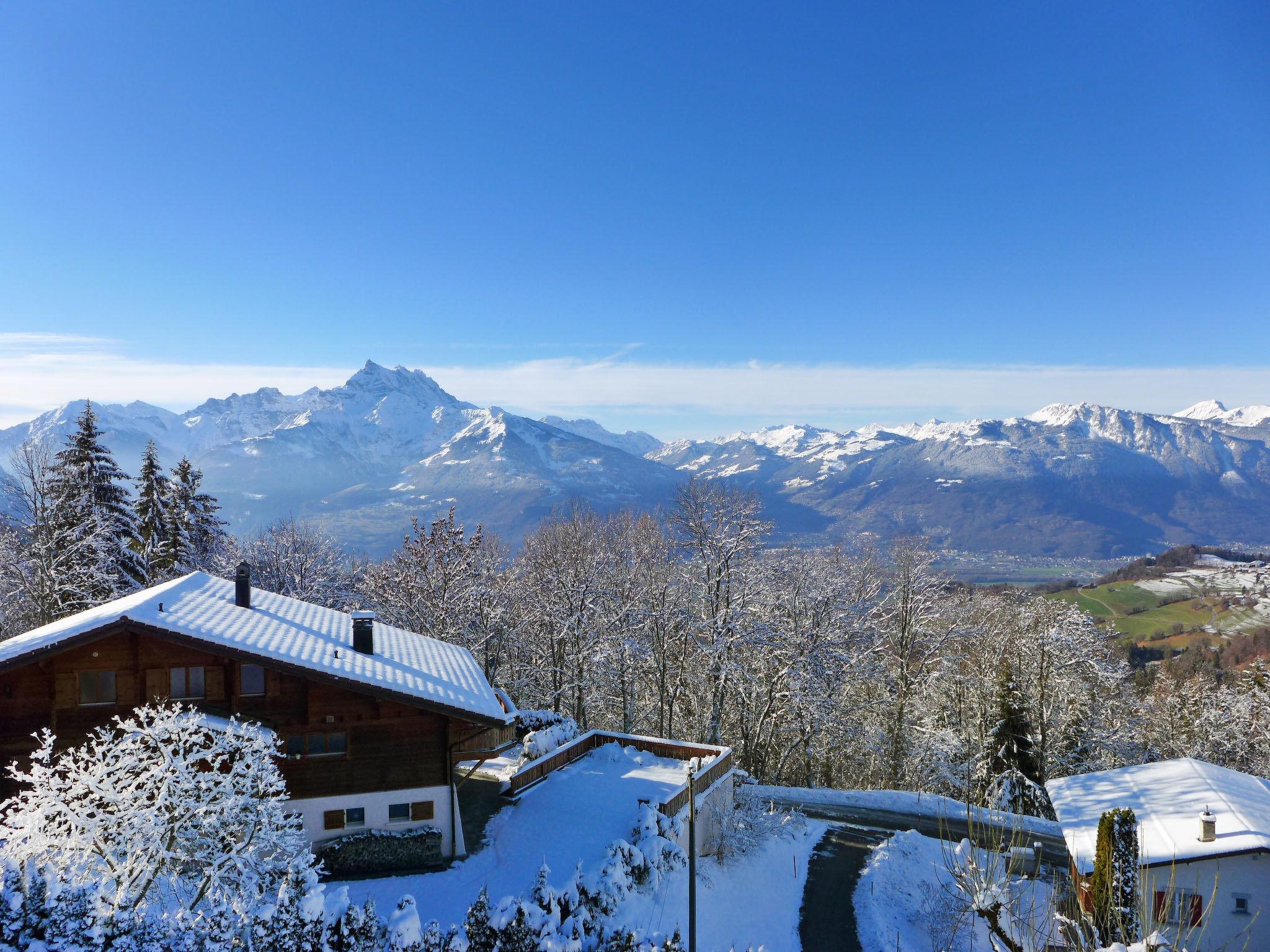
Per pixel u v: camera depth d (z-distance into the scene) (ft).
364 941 40.27
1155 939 33.99
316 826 65.92
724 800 93.81
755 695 139.54
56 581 116.98
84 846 45.42
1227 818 79.00
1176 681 216.95
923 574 145.28
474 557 148.97
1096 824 84.94
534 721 103.76
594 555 162.81
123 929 34.32
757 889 82.02
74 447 136.05
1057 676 144.87
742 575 134.41
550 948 43.45
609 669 142.82
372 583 150.92
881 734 151.33
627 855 68.08
